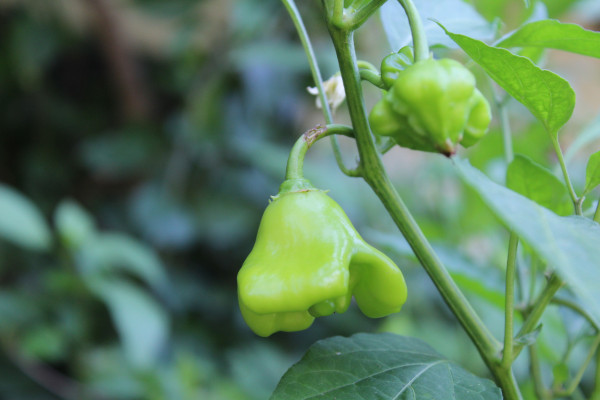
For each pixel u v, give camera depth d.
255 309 0.36
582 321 0.45
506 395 0.38
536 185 0.41
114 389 0.88
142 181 1.21
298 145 0.38
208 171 1.19
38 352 0.86
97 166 1.17
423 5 0.44
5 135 1.32
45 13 1.23
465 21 0.44
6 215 0.83
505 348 0.37
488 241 0.81
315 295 0.35
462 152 0.85
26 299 0.91
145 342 0.81
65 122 1.31
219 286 1.21
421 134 0.34
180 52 1.21
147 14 1.20
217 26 1.19
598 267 0.31
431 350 0.39
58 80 1.33
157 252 1.17
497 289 0.47
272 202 0.38
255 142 1.17
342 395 0.37
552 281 0.38
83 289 0.88
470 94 0.34
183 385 0.87
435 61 0.34
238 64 1.14
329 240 0.36
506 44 0.39
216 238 1.17
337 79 0.46
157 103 1.31
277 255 0.37
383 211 1.20
